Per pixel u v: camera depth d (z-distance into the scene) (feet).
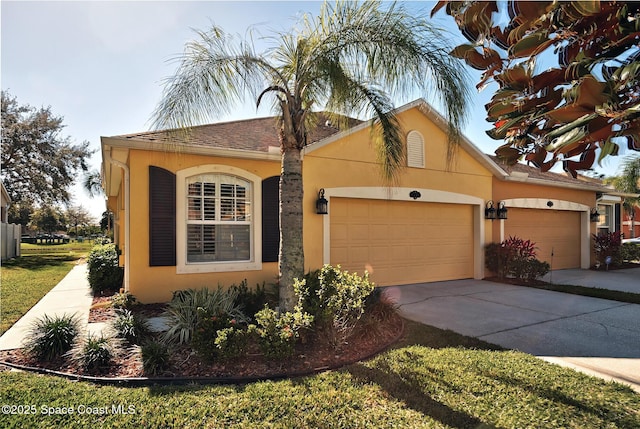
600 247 48.37
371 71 18.22
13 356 16.21
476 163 38.99
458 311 24.59
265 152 28.17
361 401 12.05
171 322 18.43
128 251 24.86
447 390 12.77
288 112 19.04
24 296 29.78
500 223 40.29
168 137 19.98
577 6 2.98
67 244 133.90
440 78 17.28
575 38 3.42
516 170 44.01
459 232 38.42
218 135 30.12
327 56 18.22
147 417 11.07
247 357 15.76
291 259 18.57
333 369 14.85
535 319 22.57
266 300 22.75
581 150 3.83
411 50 17.20
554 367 14.71
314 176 30.17
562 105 3.76
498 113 4.11
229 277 27.66
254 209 28.78
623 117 2.99
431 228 36.58
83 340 16.24
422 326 20.76
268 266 29.04
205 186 27.58
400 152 20.66
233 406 11.71
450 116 17.66
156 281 25.46
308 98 20.66
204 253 27.45
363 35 17.78
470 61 4.38
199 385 13.35
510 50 3.87
